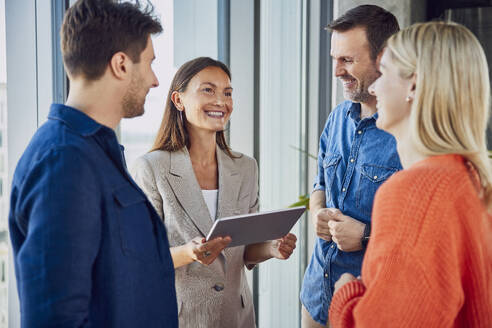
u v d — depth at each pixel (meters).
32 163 0.97
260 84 2.81
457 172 0.92
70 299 0.91
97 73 1.08
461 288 0.90
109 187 1.05
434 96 0.96
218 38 2.51
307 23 3.35
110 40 1.08
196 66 1.75
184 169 1.73
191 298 1.69
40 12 1.67
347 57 1.69
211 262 1.53
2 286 1.67
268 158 2.96
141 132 2.14
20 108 1.65
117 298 1.03
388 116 1.05
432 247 0.88
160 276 1.15
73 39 1.07
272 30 2.92
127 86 1.12
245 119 2.64
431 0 3.83
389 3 3.30
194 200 1.72
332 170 1.82
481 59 0.99
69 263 0.92
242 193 1.85
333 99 3.53
